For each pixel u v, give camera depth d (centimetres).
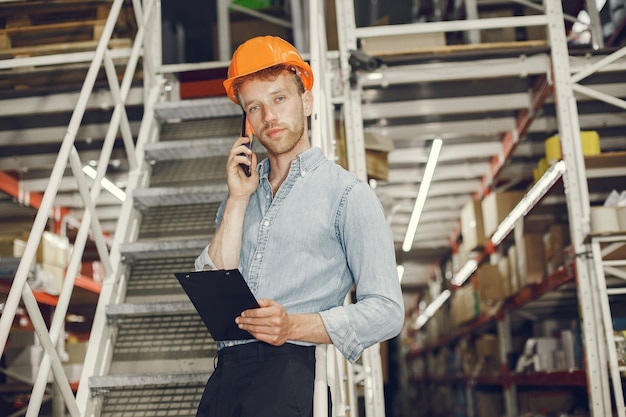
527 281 593
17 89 452
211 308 156
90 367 268
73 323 778
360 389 655
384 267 162
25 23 453
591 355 416
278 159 181
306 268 166
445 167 709
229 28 619
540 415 666
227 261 179
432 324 1382
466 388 1038
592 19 525
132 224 330
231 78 177
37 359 522
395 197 788
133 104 459
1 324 219
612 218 411
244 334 161
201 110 395
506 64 460
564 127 444
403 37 474
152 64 430
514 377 720
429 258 1127
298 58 179
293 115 173
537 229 619
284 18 639
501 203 648
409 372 1969
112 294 294
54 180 259
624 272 414
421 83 507
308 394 159
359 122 448
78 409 250
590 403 412
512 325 888
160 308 278
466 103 516
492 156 680
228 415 160
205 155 370
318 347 166
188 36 722
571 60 461
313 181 173
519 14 560
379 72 461
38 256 490
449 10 704
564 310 755
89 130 491
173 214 341
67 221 643
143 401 270
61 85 464
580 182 436
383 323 157
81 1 452
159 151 362
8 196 607
